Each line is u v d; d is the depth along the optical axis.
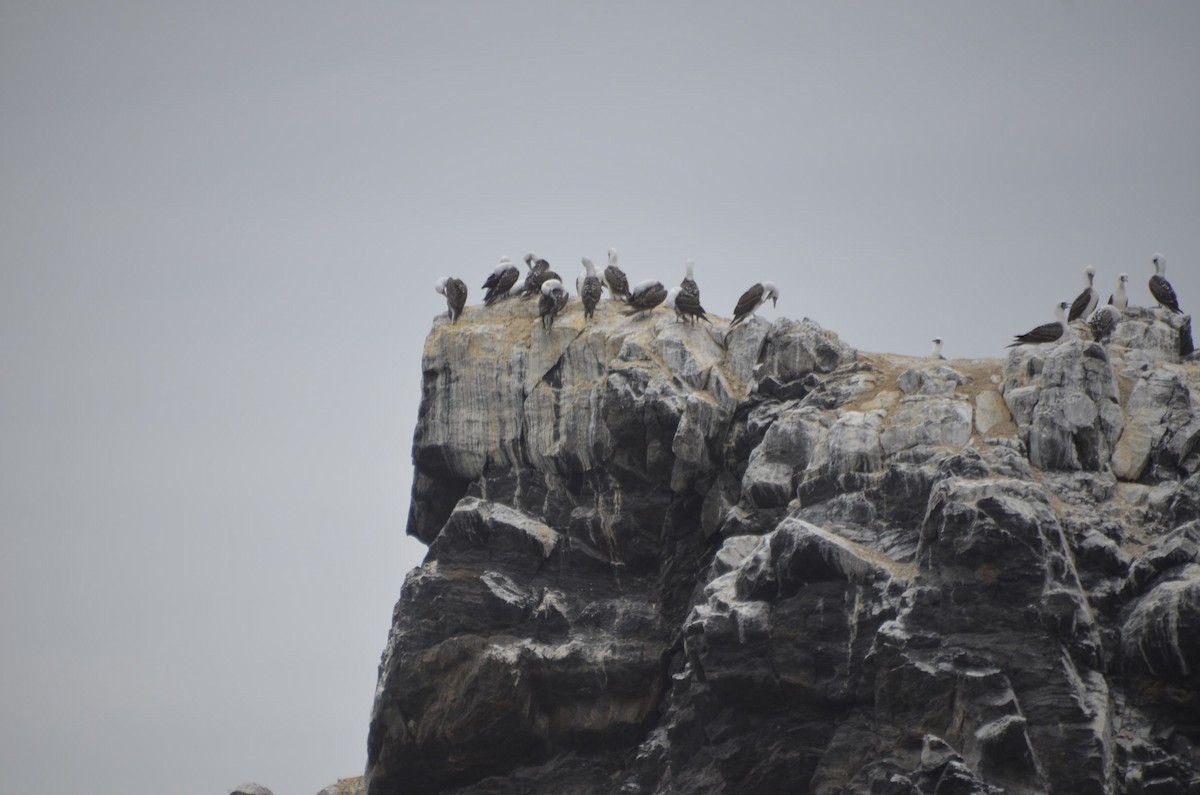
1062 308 56.75
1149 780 47.75
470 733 59.19
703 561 59.22
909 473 53.31
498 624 60.16
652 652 58.94
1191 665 47.78
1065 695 48.31
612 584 60.41
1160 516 51.28
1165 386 53.56
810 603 52.53
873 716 50.97
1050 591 49.19
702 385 59.31
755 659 53.03
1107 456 52.53
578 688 59.12
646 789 56.50
